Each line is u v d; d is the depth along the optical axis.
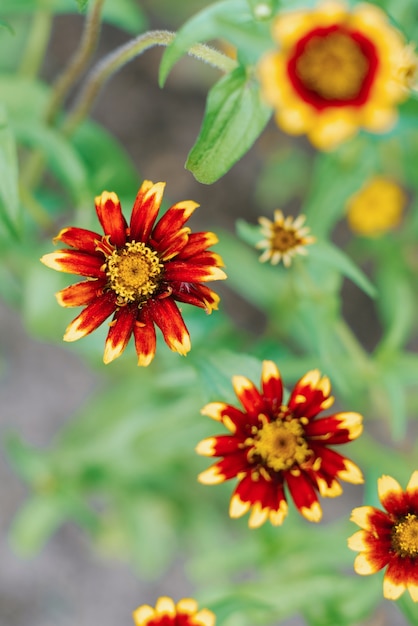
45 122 0.48
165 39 0.41
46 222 0.48
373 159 0.50
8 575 0.66
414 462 0.55
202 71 0.77
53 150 0.47
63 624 0.65
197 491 0.60
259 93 0.37
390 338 0.47
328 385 0.37
